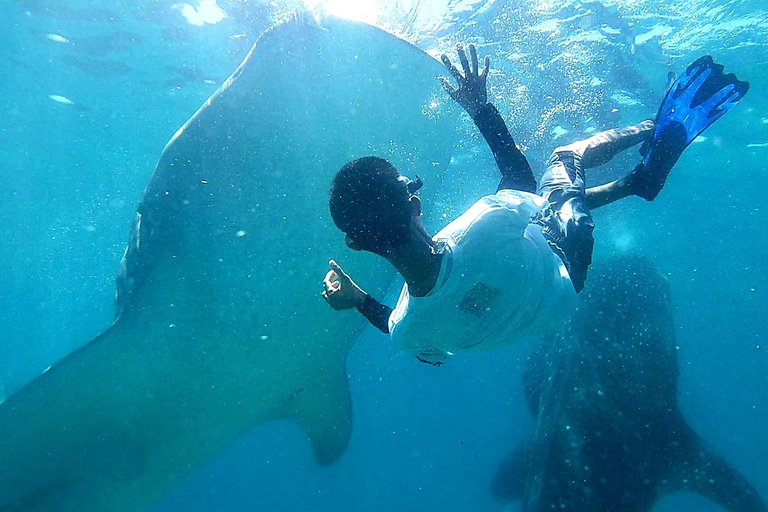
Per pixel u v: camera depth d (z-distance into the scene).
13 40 12.80
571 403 5.74
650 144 2.25
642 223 24.55
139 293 3.64
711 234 30.88
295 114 3.44
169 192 3.52
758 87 12.09
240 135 3.42
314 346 4.34
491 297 1.62
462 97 2.16
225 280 3.74
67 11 11.55
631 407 5.77
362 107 3.57
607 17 8.79
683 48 10.05
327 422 5.04
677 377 6.52
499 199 1.75
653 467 5.38
